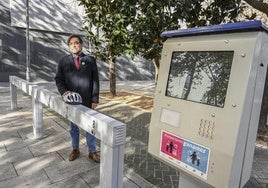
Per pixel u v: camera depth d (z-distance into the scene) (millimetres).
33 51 12305
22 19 11727
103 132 2176
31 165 3270
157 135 1989
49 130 4672
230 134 1521
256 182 3215
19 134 4395
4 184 2811
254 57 1491
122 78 16219
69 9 13062
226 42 1608
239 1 4008
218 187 1591
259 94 1665
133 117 6473
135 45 3809
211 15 4062
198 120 1694
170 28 3756
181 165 1809
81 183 2877
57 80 3229
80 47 3178
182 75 1878
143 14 3705
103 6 3771
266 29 1516
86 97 3215
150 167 3510
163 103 1960
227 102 1553
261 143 4426
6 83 11492
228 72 1588
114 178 2133
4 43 11406
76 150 3473
